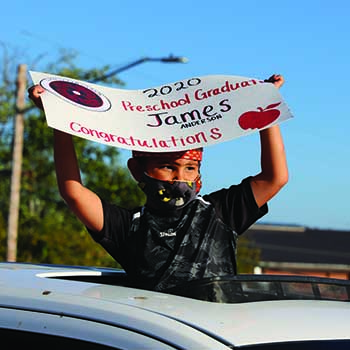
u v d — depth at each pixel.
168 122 3.48
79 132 3.32
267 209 3.62
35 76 3.45
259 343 2.34
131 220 3.55
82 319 2.44
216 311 2.57
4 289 2.72
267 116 3.39
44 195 26.78
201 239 3.47
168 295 2.75
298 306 2.78
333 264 43.12
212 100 3.55
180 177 3.53
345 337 2.45
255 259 36.91
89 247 25.66
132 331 2.36
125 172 26.56
